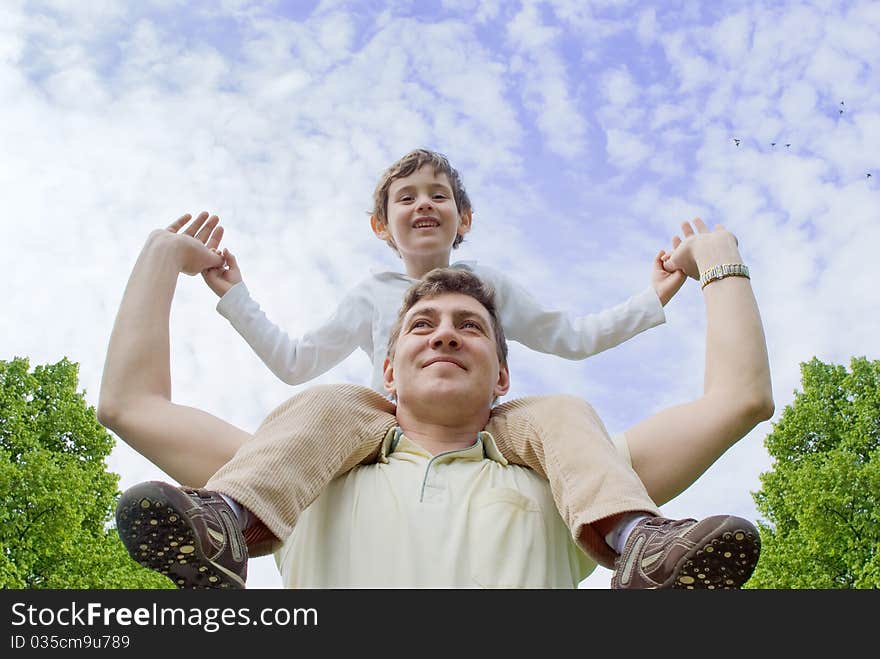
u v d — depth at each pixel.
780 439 15.08
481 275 4.48
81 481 13.69
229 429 2.79
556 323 4.40
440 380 2.74
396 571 2.38
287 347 4.29
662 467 2.68
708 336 2.95
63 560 13.29
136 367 2.83
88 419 14.52
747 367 2.79
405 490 2.53
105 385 2.80
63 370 14.70
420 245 4.52
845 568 13.50
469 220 4.93
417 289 3.07
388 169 4.80
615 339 4.31
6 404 14.02
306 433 2.47
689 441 2.70
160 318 2.97
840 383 15.15
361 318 4.49
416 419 2.80
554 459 2.48
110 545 13.84
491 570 2.37
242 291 4.18
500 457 2.69
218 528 2.04
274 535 2.29
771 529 14.59
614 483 2.31
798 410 15.13
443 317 2.88
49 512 13.23
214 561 2.02
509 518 2.47
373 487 2.55
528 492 2.59
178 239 3.26
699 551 1.93
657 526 2.12
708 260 3.15
